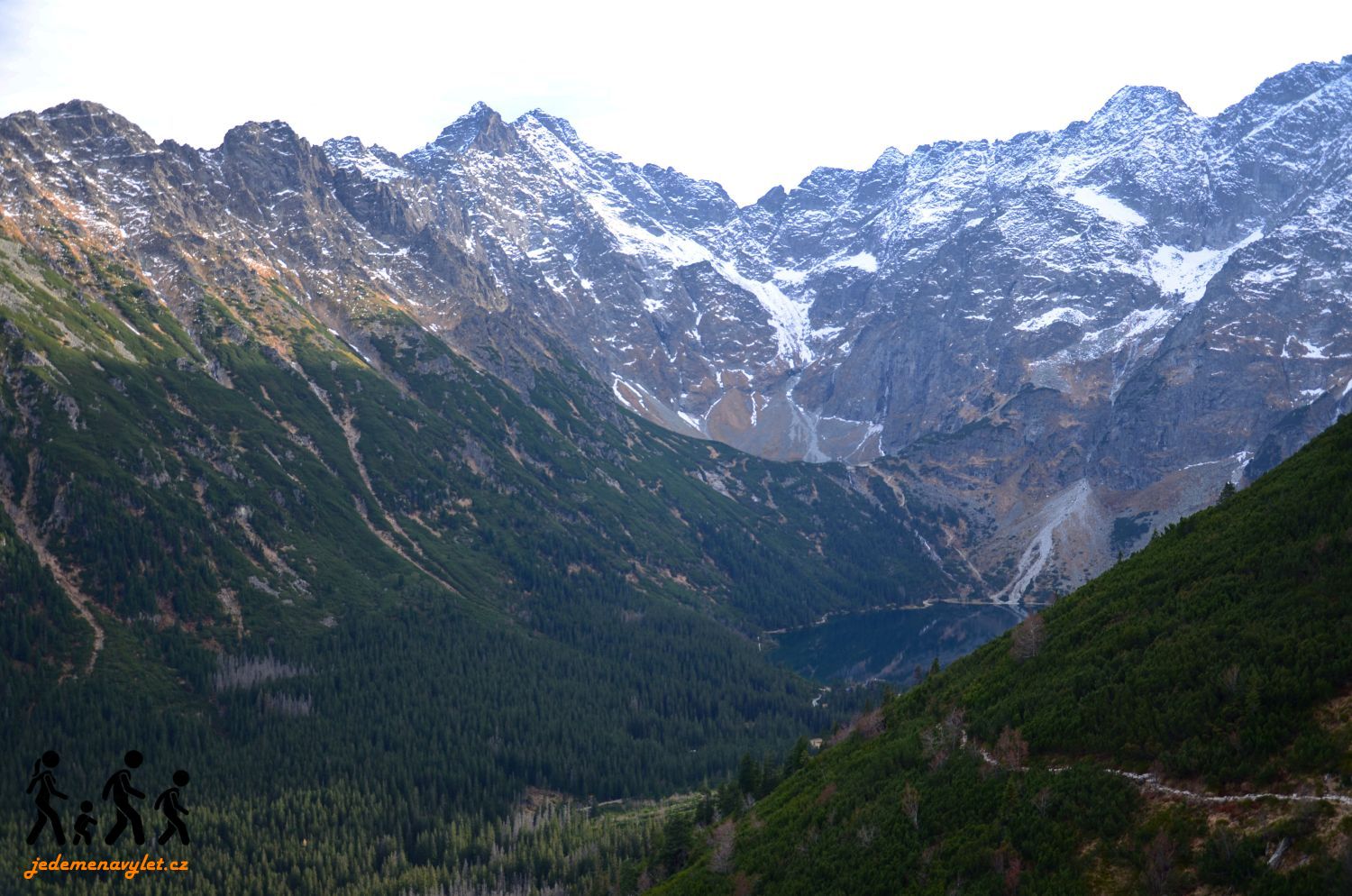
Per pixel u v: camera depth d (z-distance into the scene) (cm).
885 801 15800
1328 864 10081
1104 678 15012
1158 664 14325
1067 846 12488
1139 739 13212
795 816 17688
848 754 19762
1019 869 12650
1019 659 17950
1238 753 11938
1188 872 11131
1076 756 13950
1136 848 11819
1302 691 12044
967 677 19212
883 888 13875
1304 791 11062
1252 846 10775
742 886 16175
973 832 13712
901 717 19862
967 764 15238
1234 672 12862
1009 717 15800
